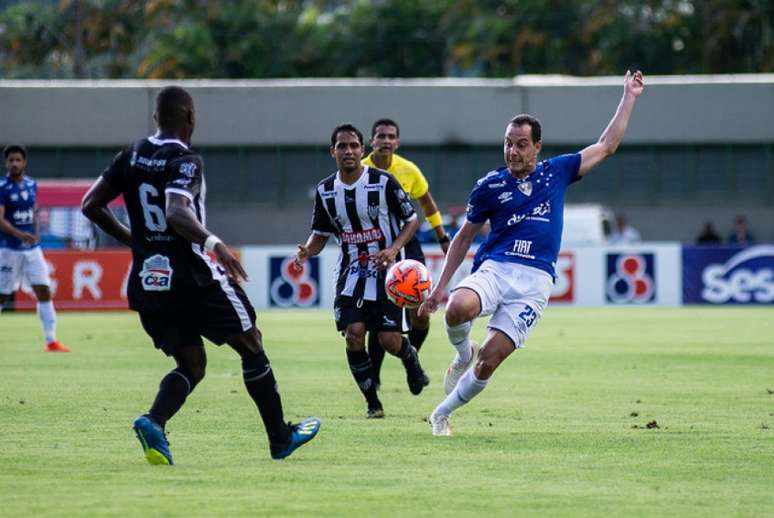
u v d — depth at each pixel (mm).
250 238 149250
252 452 29656
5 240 62031
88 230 117562
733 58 194500
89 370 51875
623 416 36812
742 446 30781
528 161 31312
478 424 34938
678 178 148625
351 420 35938
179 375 27656
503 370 51938
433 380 48344
